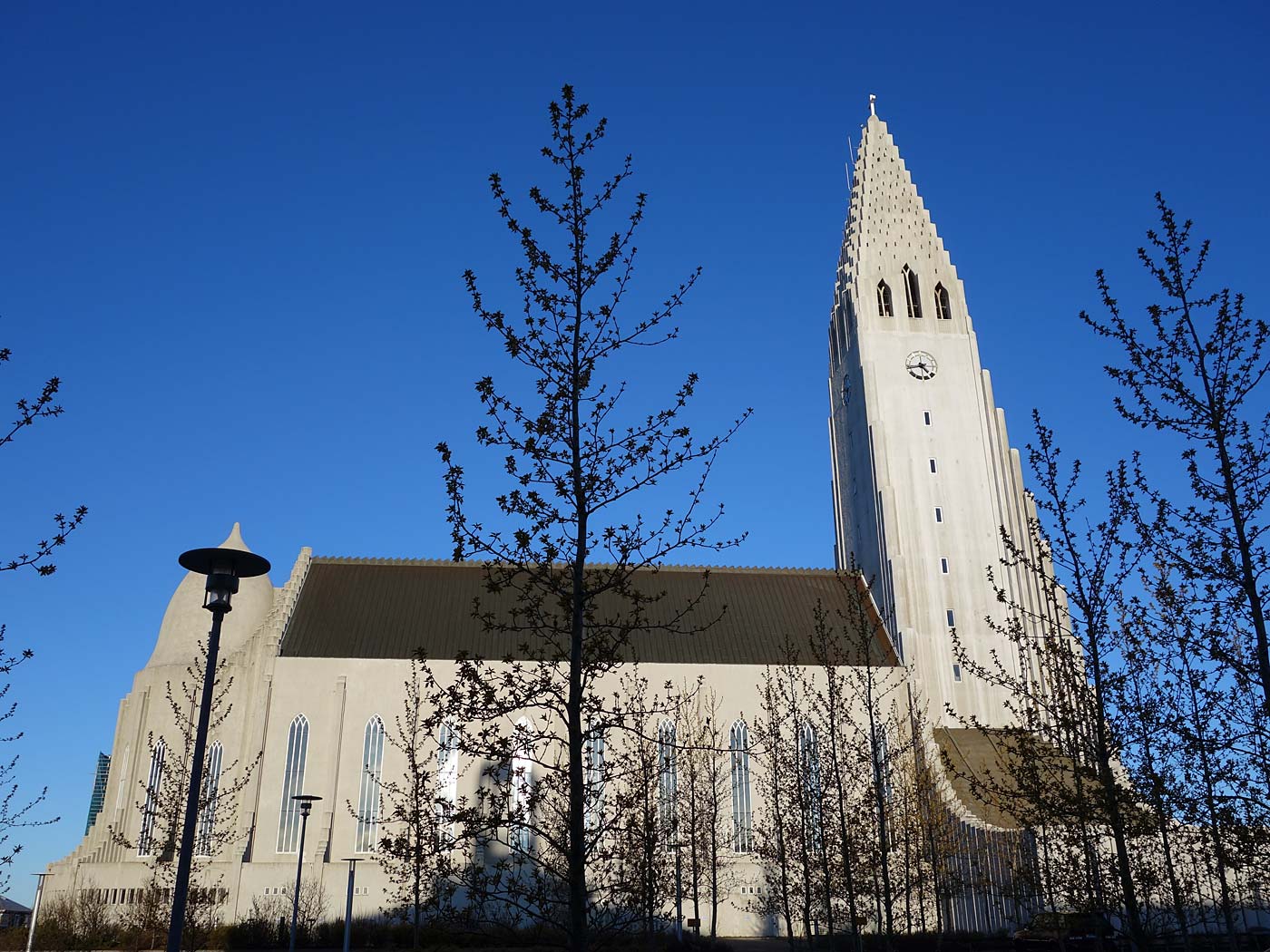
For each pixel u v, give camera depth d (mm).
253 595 87625
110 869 73375
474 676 22297
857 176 112250
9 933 67625
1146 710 25547
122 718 80125
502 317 23281
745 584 92250
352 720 77812
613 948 31234
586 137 24844
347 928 50531
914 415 99000
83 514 21359
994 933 58094
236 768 76438
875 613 89500
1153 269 26391
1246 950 38031
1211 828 24750
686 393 23688
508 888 24188
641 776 46688
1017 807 33562
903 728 71188
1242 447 24578
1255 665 23609
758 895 72438
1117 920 41469
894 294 104000
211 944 62938
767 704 67000
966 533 94125
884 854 43188
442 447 22516
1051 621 30609
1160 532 25391
